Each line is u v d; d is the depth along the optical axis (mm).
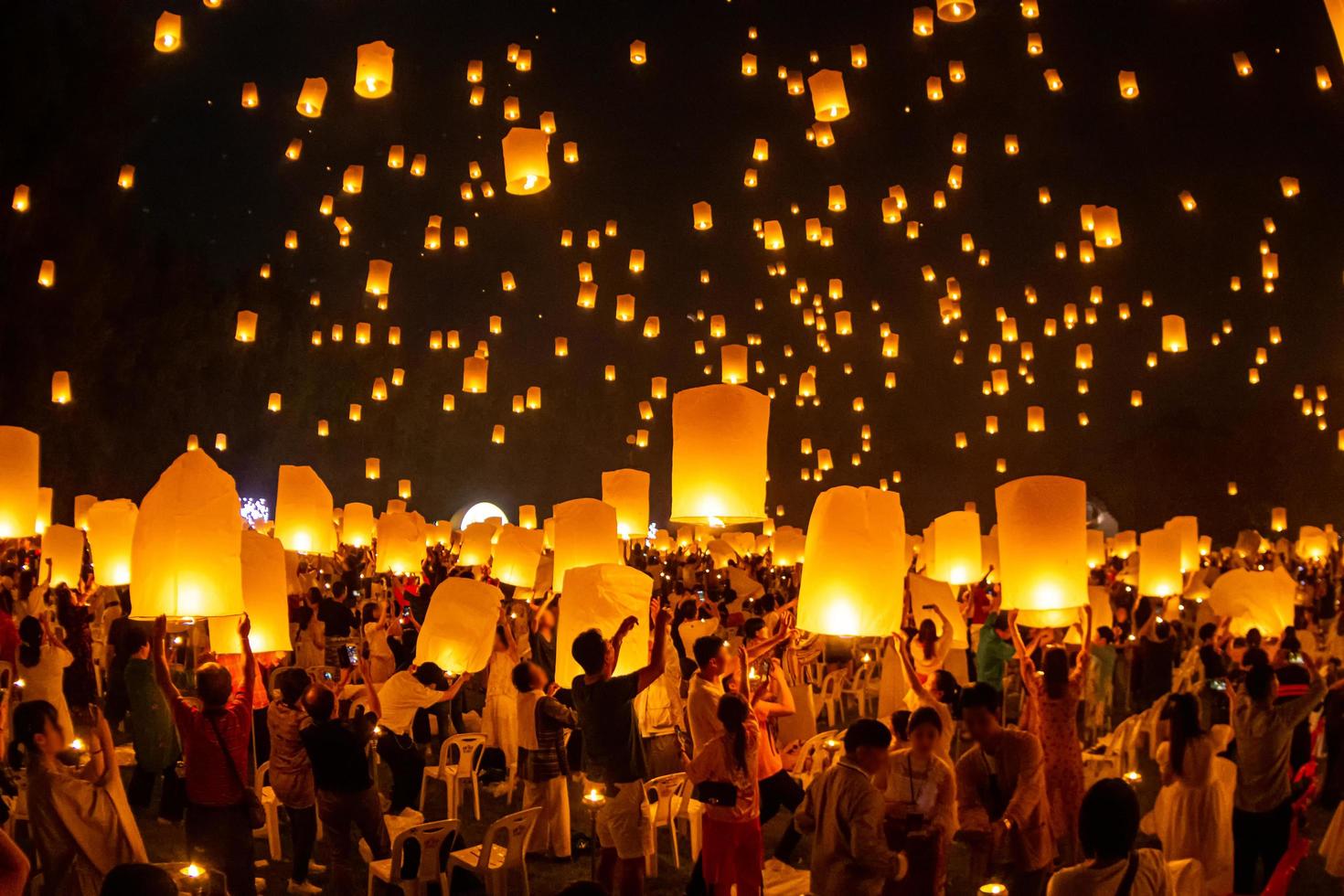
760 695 6953
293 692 7457
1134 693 14078
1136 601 16578
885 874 5062
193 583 5480
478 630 8656
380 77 8680
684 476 5914
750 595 15758
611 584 7094
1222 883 6293
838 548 5410
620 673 6957
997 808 5539
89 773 5469
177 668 12297
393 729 8570
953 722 7750
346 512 18609
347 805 6660
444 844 6996
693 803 7922
